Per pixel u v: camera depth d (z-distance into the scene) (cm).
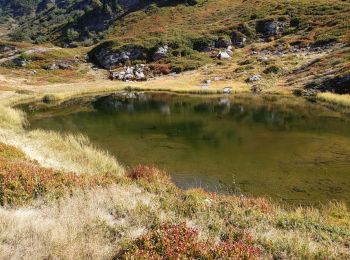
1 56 10906
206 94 6562
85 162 2311
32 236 957
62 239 928
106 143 3181
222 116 4397
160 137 3353
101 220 1102
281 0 11644
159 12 14150
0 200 1213
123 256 806
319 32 8644
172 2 14825
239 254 802
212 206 1295
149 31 12569
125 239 962
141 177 1758
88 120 4475
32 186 1296
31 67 9919
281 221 1231
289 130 3422
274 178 2138
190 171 2334
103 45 10744
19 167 1429
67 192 1288
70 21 18912
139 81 8556
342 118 3962
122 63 10112
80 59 10600
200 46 10194
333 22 8881
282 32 9806
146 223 1110
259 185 2041
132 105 5678
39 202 1234
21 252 880
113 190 1354
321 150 2689
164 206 1252
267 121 3950
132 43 10300
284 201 1808
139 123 4153
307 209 1596
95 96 6925
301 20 9844
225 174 2248
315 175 2158
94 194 1302
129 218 1145
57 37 17688
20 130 3462
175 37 10388
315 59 7062
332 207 1667
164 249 812
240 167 2372
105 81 8756
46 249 891
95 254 875
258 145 2908
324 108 4700
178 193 1482
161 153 2784
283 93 6000
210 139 3184
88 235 988
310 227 1201
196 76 8075
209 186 2061
